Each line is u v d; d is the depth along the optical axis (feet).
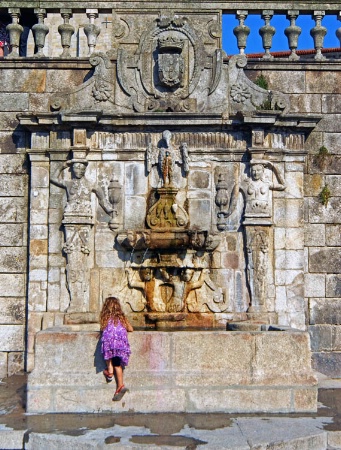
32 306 44.14
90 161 45.11
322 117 45.11
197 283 44.50
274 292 44.45
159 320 43.55
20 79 46.24
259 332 32.60
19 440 28.48
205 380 32.14
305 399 32.24
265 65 46.37
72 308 43.75
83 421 30.40
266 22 46.78
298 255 44.78
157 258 44.34
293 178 45.19
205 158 45.27
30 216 44.75
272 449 27.17
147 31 45.57
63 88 46.29
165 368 32.30
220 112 44.62
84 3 46.70
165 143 44.83
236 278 44.65
